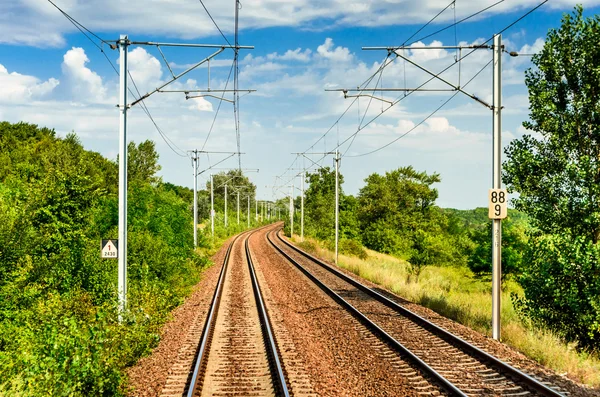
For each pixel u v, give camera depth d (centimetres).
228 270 3119
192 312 1742
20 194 1581
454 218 8675
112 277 1606
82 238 1653
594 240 1608
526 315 1617
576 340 1540
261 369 1062
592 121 1630
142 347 1198
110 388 879
